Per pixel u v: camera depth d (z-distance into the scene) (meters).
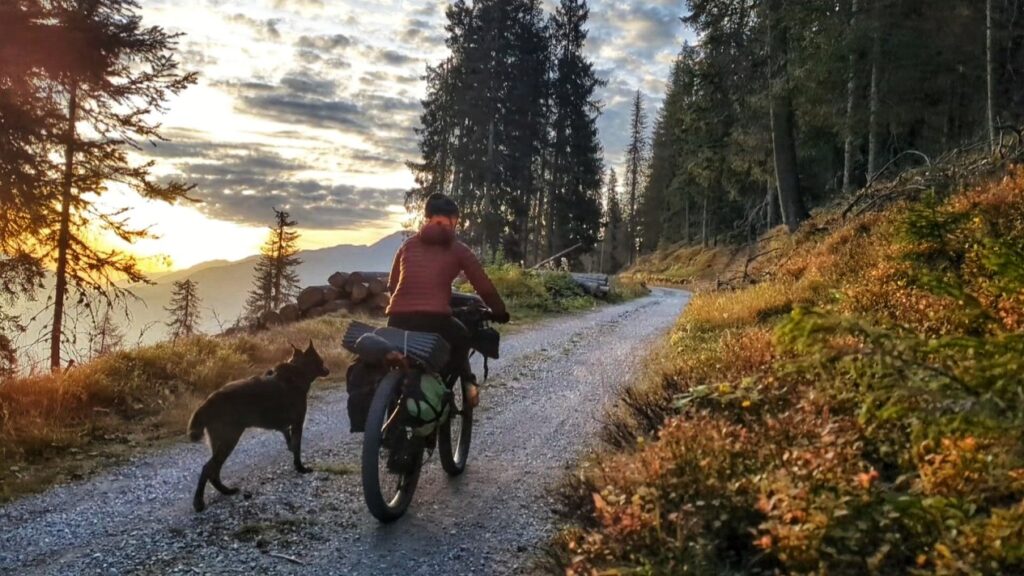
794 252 16.53
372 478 4.61
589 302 22.59
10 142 14.22
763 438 4.08
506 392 9.16
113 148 16.84
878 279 7.94
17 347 13.95
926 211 5.67
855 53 23.48
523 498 5.30
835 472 3.41
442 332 5.38
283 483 5.66
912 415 2.96
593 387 9.36
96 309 16.61
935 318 5.97
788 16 22.78
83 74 15.41
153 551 4.39
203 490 5.11
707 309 12.84
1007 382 2.73
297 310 17.92
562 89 51.09
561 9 51.38
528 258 54.78
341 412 8.19
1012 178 10.53
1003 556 2.60
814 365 3.24
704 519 3.39
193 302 35.75
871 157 24.12
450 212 5.57
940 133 26.83
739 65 24.55
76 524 4.86
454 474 5.85
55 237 16.17
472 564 4.19
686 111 27.14
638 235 89.31
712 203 50.06
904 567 2.91
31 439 6.50
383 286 17.38
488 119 41.12
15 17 13.66
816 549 2.87
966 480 3.20
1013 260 3.88
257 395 5.51
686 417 4.92
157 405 8.18
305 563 4.22
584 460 6.01
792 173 24.55
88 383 7.99
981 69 24.14
